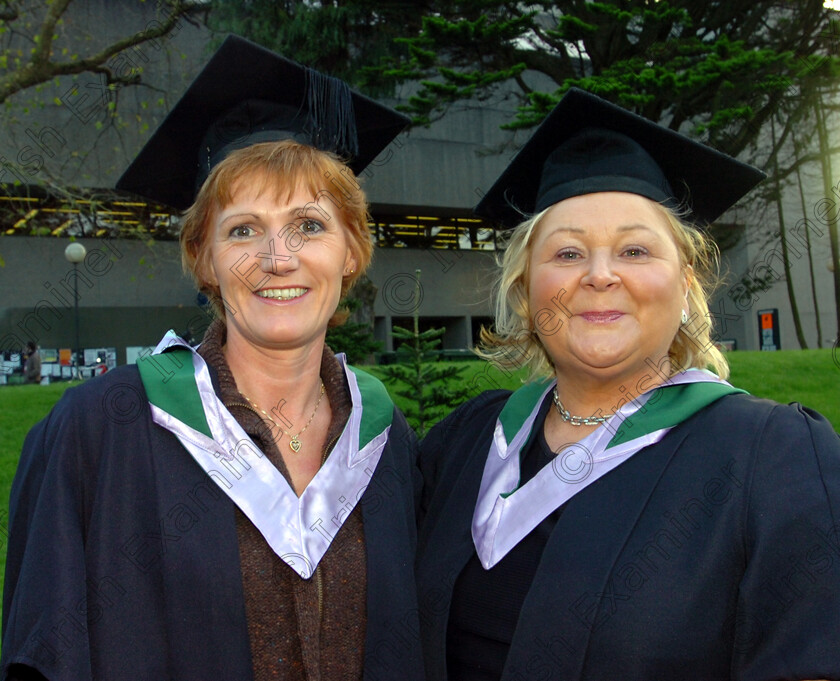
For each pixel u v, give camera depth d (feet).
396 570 6.64
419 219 82.74
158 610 5.85
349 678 6.24
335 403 7.19
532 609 5.87
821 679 4.95
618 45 43.42
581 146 7.12
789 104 43.24
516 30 39.81
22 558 5.98
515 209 7.94
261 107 7.81
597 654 5.58
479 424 8.02
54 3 31.86
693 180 7.58
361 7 43.19
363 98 8.25
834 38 42.37
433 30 39.17
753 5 44.01
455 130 80.23
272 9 43.14
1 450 24.20
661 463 6.02
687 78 36.24
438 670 6.52
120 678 5.66
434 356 22.09
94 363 65.26
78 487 5.95
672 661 5.44
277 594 6.04
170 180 8.59
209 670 5.74
